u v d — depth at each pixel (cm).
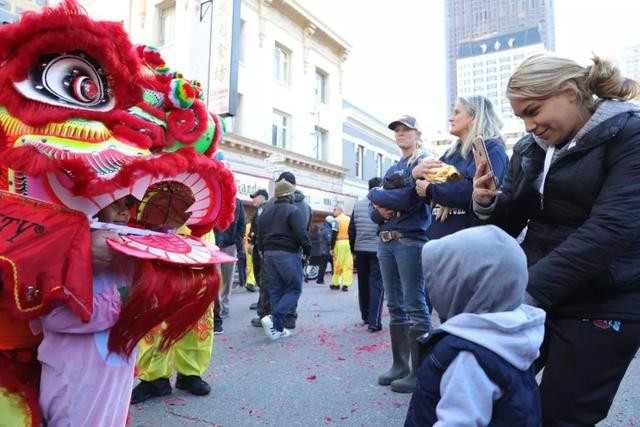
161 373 301
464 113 274
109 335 137
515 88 160
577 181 155
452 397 125
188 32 1366
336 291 968
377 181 566
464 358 129
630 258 150
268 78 1633
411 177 311
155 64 166
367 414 282
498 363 127
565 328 154
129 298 136
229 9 990
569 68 154
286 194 499
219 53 992
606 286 148
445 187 252
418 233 313
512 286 135
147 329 139
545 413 152
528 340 132
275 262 491
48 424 134
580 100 156
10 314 122
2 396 127
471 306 138
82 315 124
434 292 148
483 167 195
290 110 1745
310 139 1844
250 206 1444
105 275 136
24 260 119
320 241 1148
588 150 153
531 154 181
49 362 130
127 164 131
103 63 138
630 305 148
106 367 135
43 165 121
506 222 194
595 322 150
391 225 318
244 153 1502
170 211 170
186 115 157
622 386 335
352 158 2205
